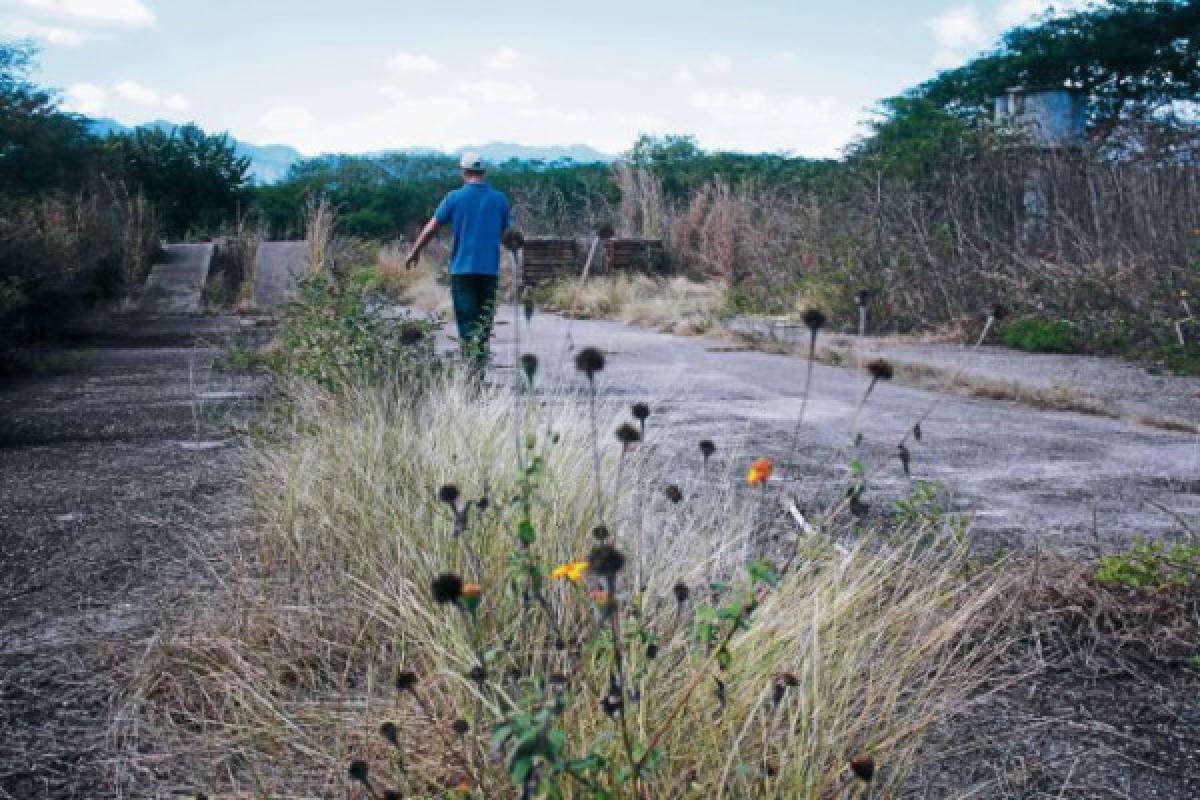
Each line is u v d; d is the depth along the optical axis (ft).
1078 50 103.71
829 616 7.39
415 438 13.17
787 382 26.89
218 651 8.32
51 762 6.99
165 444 18.69
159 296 55.36
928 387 25.91
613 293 57.82
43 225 46.21
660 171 100.63
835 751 6.25
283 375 23.18
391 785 6.29
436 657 7.52
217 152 115.96
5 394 25.55
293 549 10.72
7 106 58.85
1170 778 6.97
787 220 55.77
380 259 74.13
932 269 40.09
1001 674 8.54
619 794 5.41
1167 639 9.11
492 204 25.04
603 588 6.31
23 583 10.82
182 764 6.88
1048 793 6.75
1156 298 32.73
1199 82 104.01
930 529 11.70
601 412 17.78
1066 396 23.26
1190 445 18.69
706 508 11.78
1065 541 12.12
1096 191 38.86
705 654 6.47
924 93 113.50
